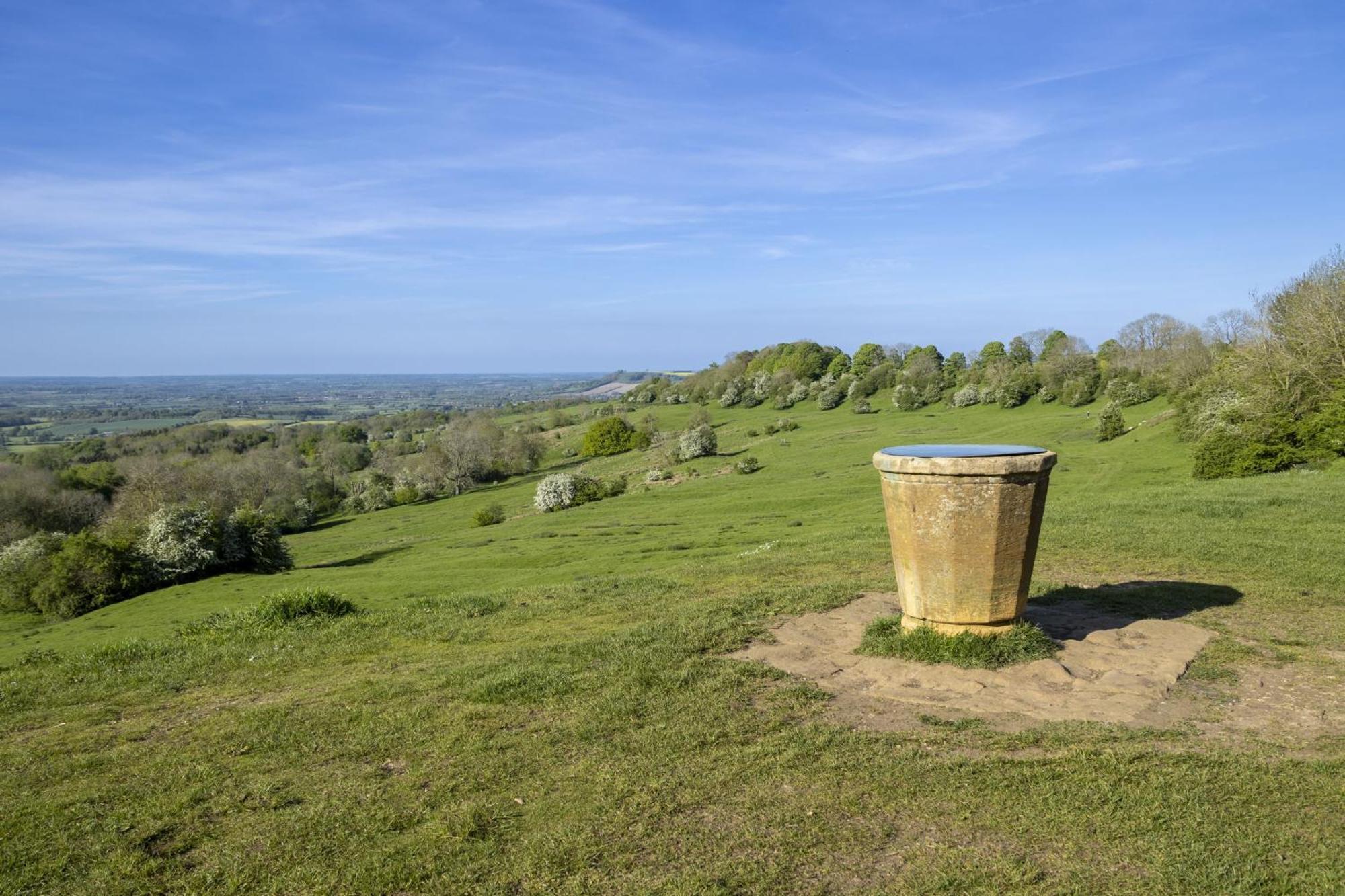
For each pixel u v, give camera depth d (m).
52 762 7.15
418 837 5.39
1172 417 61.00
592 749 6.62
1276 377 37.34
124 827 5.77
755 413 123.06
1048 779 5.73
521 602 13.16
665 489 68.19
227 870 5.12
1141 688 7.35
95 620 38.28
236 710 8.32
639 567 29.55
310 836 5.49
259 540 49.75
